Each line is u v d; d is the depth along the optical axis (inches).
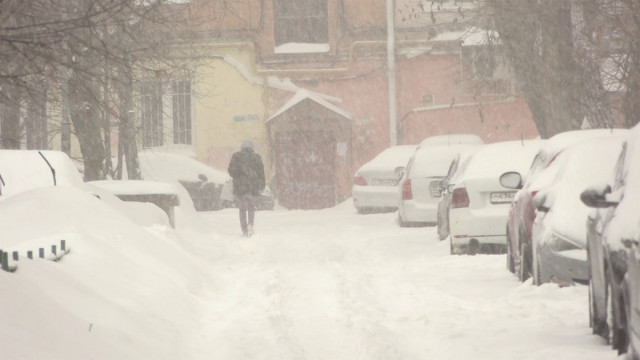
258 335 976.9
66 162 1856.5
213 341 953.5
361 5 4375.0
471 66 4239.7
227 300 1238.3
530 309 1064.8
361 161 4362.7
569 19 2303.2
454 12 4205.2
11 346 693.9
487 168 1704.0
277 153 4357.8
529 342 901.2
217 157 4362.7
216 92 4350.4
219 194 3885.3
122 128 2832.2
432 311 1103.0
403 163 3179.1
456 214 1685.5
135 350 848.9
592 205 859.4
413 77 4340.6
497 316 1045.8
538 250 1156.5
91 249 1206.3
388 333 966.4
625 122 1972.2
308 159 4355.3
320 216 3193.9
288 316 1091.3
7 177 1781.5
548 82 2364.7
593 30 1978.3
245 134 4372.5
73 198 1368.1
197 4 2506.2
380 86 4367.6
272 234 2437.3
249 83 4367.6
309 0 4404.5
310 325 1033.5
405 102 4345.5
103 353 791.7
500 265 1547.7
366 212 3272.6
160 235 1542.8
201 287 1321.4
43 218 1291.8
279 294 1251.2
